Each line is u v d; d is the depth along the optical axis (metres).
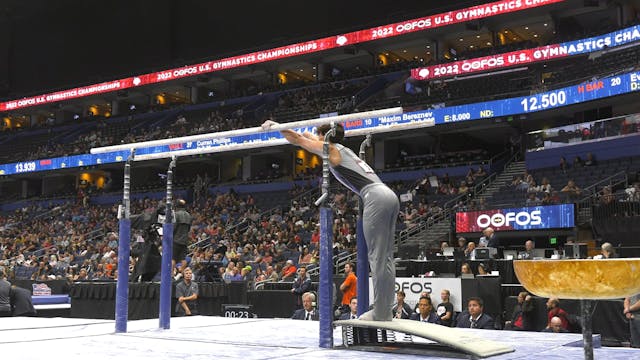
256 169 44.09
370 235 4.79
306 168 43.03
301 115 39.44
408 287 14.05
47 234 40.22
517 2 33.28
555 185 27.61
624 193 21.58
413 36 39.91
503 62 32.50
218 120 44.06
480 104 31.58
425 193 31.62
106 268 24.45
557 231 22.80
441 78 35.75
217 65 44.38
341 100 40.16
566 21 36.00
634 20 30.45
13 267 30.41
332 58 44.53
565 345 4.88
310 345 4.97
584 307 2.46
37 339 5.51
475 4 36.22
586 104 28.41
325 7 43.72
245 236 30.02
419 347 4.70
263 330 6.41
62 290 21.64
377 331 4.99
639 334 10.09
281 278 20.12
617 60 28.86
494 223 23.88
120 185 49.38
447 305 12.98
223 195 39.12
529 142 30.19
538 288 2.45
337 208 30.50
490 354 4.07
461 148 38.72
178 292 14.05
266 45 43.56
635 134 26.05
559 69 32.34
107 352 4.52
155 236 9.52
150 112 49.94
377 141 38.56
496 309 13.08
